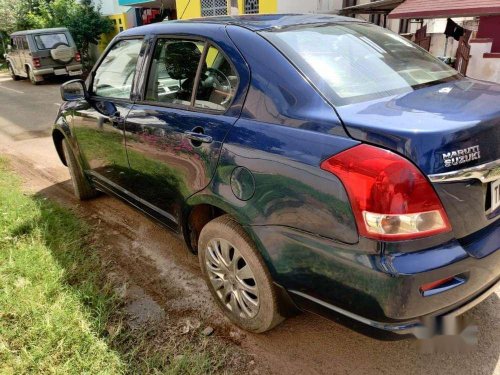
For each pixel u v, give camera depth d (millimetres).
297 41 2361
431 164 1670
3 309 2637
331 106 1955
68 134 4055
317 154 1855
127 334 2500
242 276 2387
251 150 2121
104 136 3400
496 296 2725
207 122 2418
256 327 2426
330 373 2250
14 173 5457
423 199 1678
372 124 1771
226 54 2410
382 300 1724
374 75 2281
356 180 1720
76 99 3682
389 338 1824
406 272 1669
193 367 2258
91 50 18625
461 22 12070
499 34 7754
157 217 3117
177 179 2684
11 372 2193
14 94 12688
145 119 2896
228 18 2814
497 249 1920
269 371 2270
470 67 7715
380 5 9336
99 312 2633
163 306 2785
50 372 2211
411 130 1688
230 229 2334
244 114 2252
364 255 1740
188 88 2646
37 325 2488
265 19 2707
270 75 2189
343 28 2695
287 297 2174
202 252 2650
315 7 10680
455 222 1779
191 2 12508
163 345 2445
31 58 14211
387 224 1678
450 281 1792
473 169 1741
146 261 3314
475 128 1772
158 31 2971
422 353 2354
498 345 2359
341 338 2482
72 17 16719
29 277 2971
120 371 2225
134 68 3150
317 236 1889
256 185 2102
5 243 3471
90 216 4137
